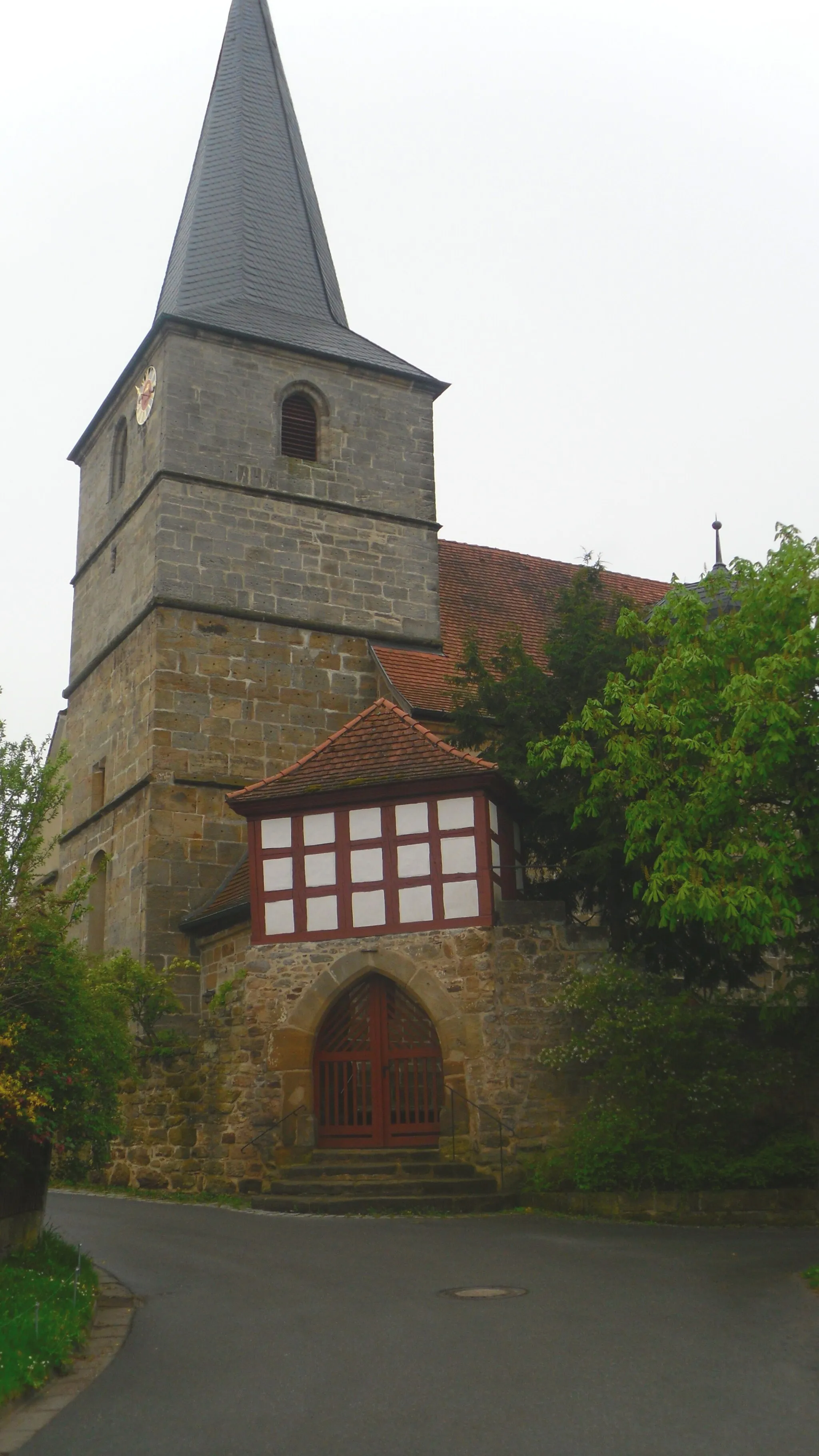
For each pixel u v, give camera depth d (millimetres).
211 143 33812
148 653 27719
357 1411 8281
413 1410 8258
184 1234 16109
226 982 22422
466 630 31656
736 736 15516
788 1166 17281
